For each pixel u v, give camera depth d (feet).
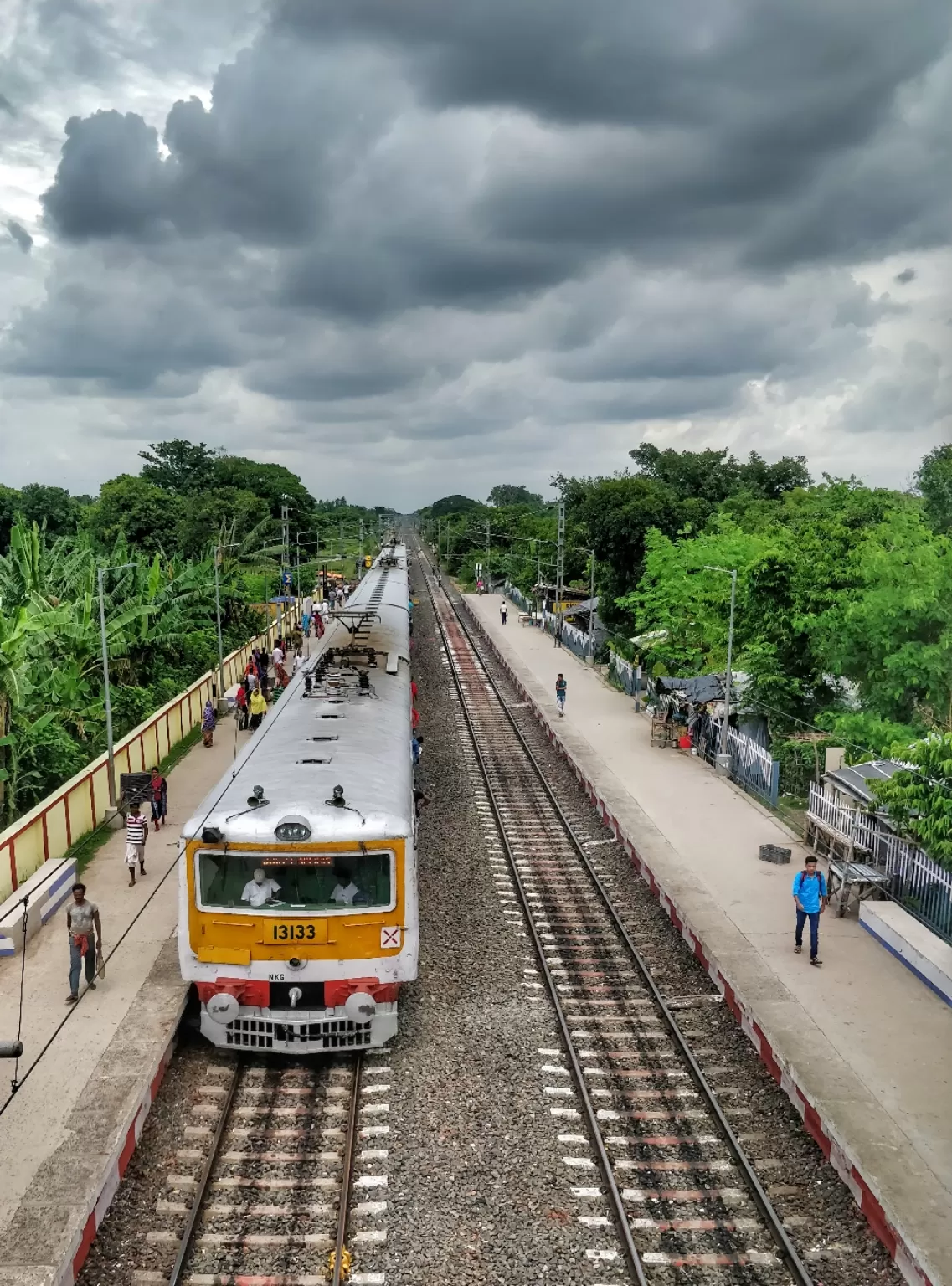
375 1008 36.06
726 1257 27.14
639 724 100.22
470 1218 28.32
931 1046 36.50
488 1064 36.63
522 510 346.54
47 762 70.54
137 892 51.42
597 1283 26.05
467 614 224.53
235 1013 35.04
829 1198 29.63
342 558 330.13
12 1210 26.91
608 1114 33.71
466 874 57.52
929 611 63.10
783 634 79.71
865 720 63.72
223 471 278.46
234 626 140.56
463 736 98.43
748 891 52.75
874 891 50.03
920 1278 25.23
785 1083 35.14
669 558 109.70
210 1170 30.30
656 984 43.98
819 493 170.40
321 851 35.27
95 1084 33.12
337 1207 28.84
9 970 42.45
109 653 81.51
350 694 55.57
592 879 57.62
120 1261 26.78
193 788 72.38
